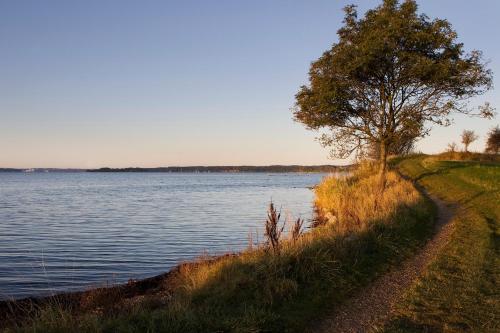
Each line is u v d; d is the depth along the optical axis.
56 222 35.31
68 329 7.97
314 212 36.72
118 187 107.88
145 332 7.63
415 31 24.84
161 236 27.16
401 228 16.22
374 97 27.58
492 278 10.95
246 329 7.70
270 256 11.13
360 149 28.50
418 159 60.16
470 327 8.00
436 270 11.48
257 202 55.53
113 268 18.53
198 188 98.94
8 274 17.38
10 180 174.38
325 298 9.56
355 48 25.16
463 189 29.47
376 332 7.89
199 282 11.06
